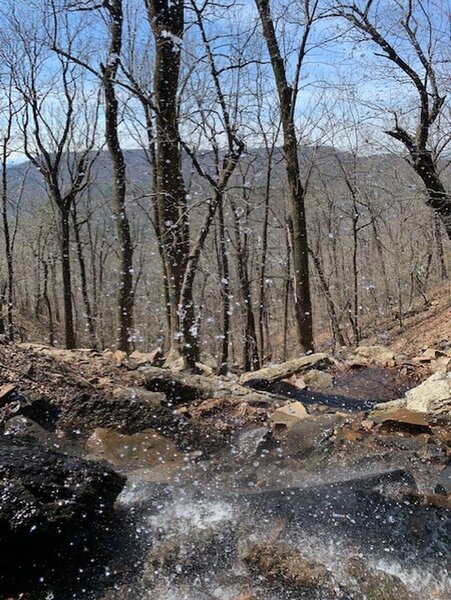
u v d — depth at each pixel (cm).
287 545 396
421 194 1141
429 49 894
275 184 1335
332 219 1723
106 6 905
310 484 482
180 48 725
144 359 770
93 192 2089
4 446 448
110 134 988
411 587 358
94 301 1969
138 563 379
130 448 538
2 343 660
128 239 1016
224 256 1078
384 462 516
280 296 1939
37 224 2122
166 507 443
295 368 809
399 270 1873
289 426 596
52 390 600
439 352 857
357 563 377
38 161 1229
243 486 482
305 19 895
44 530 371
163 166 765
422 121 934
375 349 890
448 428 580
